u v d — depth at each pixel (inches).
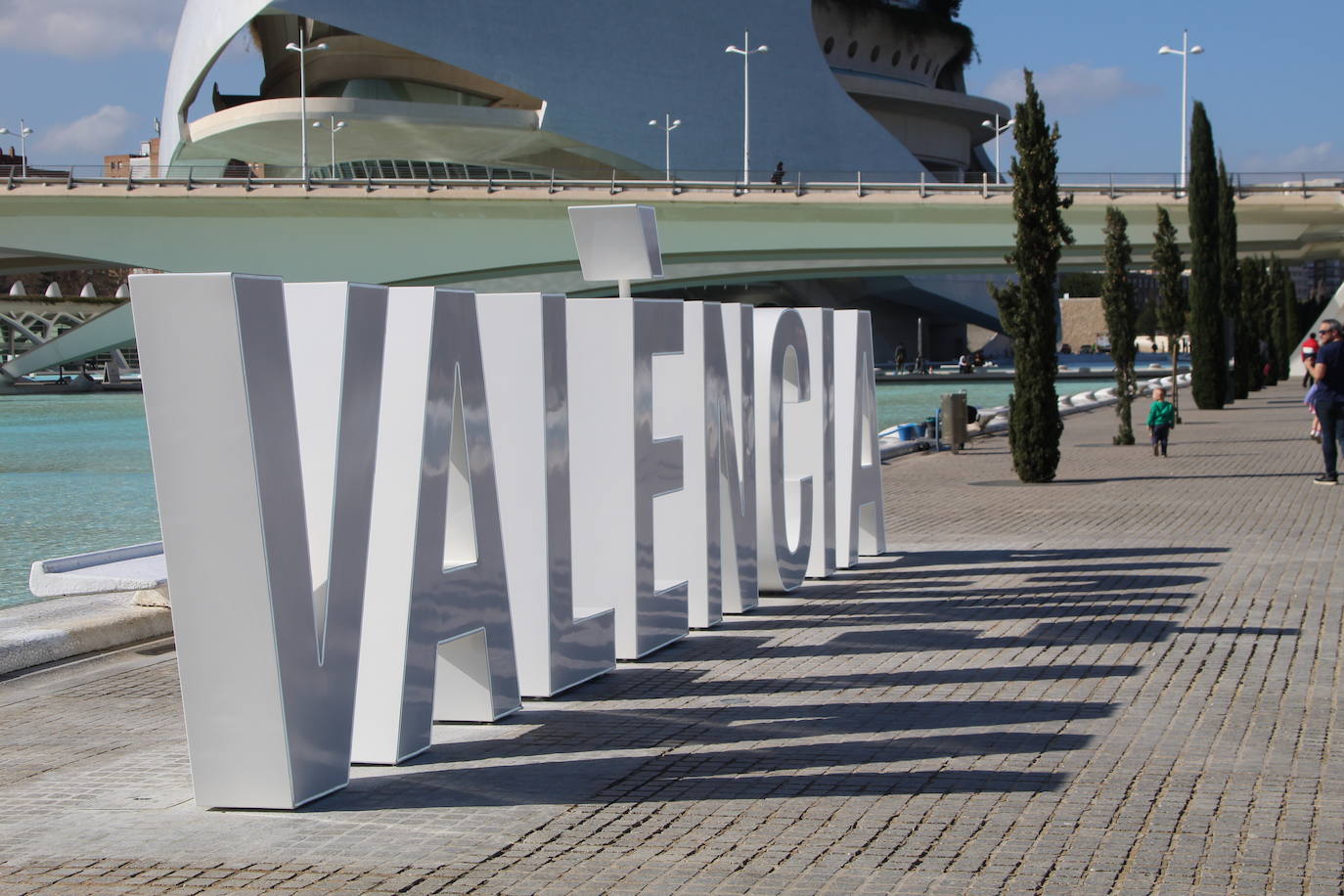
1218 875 181.8
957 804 214.2
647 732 263.7
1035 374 749.9
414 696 249.0
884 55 3417.8
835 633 357.4
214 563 215.9
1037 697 282.7
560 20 2635.3
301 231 1894.7
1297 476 756.0
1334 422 695.1
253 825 212.1
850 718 269.1
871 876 183.3
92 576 351.6
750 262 2053.4
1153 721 262.2
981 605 392.5
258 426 213.9
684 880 182.9
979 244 1828.2
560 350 298.7
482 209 1862.7
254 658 216.5
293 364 236.2
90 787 234.4
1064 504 646.5
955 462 904.9
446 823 211.0
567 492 300.4
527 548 292.5
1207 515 587.8
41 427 1565.0
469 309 267.0
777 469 413.1
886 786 224.4
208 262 1915.6
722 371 376.5
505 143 2775.6
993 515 611.2
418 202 1850.4
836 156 2925.7
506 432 293.7
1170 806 211.2
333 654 228.5
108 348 2452.0
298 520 222.7
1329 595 394.3
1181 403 1588.3
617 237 353.4
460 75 2751.0
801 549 424.8
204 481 214.5
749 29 2812.5
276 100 2603.3
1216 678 297.1
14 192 1865.2
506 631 278.4
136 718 283.1
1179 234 1772.9
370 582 248.2
